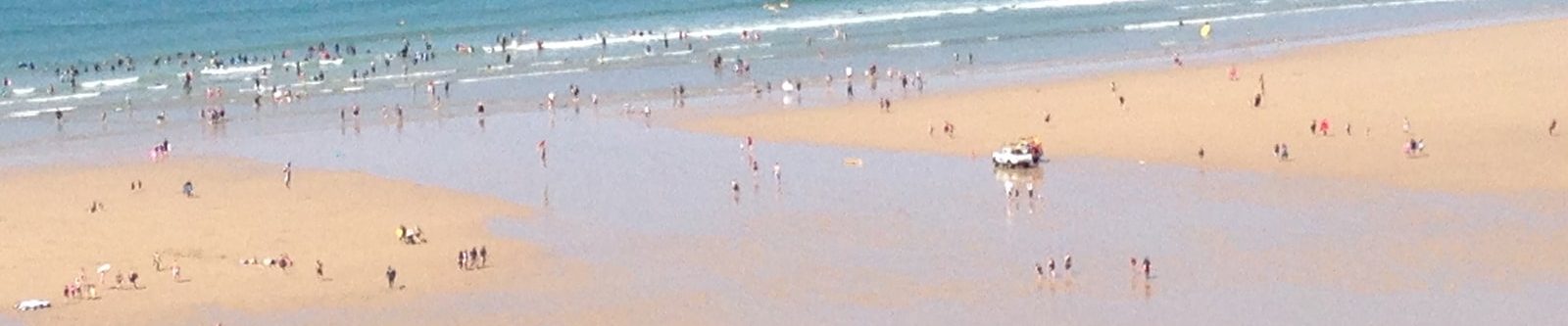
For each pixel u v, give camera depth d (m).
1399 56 123.06
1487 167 88.06
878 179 90.44
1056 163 92.94
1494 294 68.00
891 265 74.62
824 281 72.81
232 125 115.00
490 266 76.56
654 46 147.50
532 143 103.62
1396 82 111.56
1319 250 74.56
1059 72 123.06
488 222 84.38
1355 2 159.62
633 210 85.69
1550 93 105.44
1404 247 74.56
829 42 146.12
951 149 97.31
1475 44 126.75
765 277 73.62
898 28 153.88
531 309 70.50
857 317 68.00
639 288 72.81
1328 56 125.00
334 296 73.12
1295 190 85.00
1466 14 149.38
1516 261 71.94
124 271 77.69
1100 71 122.56
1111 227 79.38
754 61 136.75
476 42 154.38
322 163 99.75
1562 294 67.75
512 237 81.44
